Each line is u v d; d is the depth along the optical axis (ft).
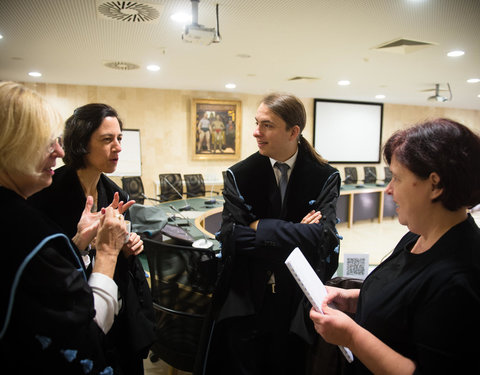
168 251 4.11
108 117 3.28
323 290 2.75
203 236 8.27
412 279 1.99
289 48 11.01
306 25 8.84
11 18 8.45
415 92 20.35
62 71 15.01
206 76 15.97
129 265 3.31
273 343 3.70
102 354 2.21
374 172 25.08
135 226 6.69
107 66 13.83
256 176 3.76
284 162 3.75
